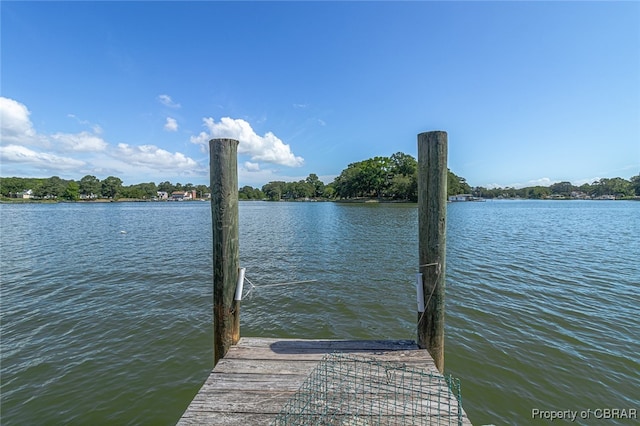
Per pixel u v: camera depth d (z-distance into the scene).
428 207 3.15
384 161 76.88
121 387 4.16
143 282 8.96
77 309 6.84
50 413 3.70
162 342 5.35
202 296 7.70
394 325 6.09
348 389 2.51
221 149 3.19
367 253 13.37
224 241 3.23
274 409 2.29
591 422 3.42
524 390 3.94
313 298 7.58
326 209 55.06
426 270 3.19
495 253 12.78
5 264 11.38
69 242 17.00
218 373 2.78
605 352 4.75
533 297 7.24
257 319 6.35
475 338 5.24
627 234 19.09
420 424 2.12
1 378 4.33
